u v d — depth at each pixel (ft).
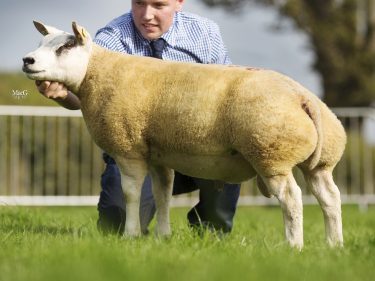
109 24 38.24
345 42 125.39
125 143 32.45
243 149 30.60
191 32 38.42
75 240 30.50
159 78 32.09
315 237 40.34
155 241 31.09
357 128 79.15
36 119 71.77
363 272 26.27
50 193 72.33
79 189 72.79
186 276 24.14
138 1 36.60
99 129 32.81
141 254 28.09
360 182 79.05
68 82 33.22
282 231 44.80
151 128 32.07
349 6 126.82
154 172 34.40
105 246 29.40
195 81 31.40
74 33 32.91
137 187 33.01
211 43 38.81
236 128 30.48
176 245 30.45
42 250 28.73
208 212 38.40
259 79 30.68
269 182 30.78
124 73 32.60
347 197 78.89
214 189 37.60
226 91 30.86
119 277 23.62
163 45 37.65
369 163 79.15
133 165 32.81
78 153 73.00
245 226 46.16
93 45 33.55
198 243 30.99
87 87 33.17
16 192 71.61
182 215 54.24
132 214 33.12
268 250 29.68
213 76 31.32
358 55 125.59
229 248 30.37
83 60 33.09
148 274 24.18
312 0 126.72
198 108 31.04
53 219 45.78
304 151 30.35
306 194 75.97
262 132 29.99
